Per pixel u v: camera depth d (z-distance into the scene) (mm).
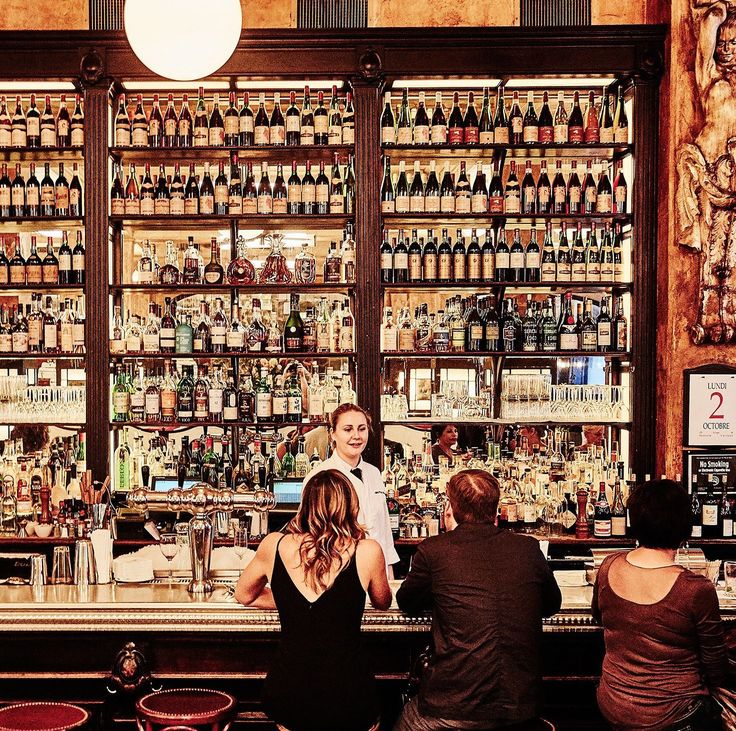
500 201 5152
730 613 3012
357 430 4066
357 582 2600
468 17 5211
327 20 5195
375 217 4977
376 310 4984
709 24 4680
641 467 5000
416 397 5395
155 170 5371
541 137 5117
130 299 5336
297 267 5203
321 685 2520
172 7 3363
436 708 2506
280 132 5082
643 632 2482
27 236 5383
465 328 5285
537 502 5090
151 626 3031
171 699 2822
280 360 5328
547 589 2629
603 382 5367
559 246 5336
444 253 5129
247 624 3018
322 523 2619
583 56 4906
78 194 5199
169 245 5199
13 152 5141
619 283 5082
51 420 5043
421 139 5082
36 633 3084
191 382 5152
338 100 5309
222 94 5301
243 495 3385
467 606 2508
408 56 4910
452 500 2707
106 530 3416
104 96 4953
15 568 4910
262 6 5199
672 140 4785
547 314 5230
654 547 2564
